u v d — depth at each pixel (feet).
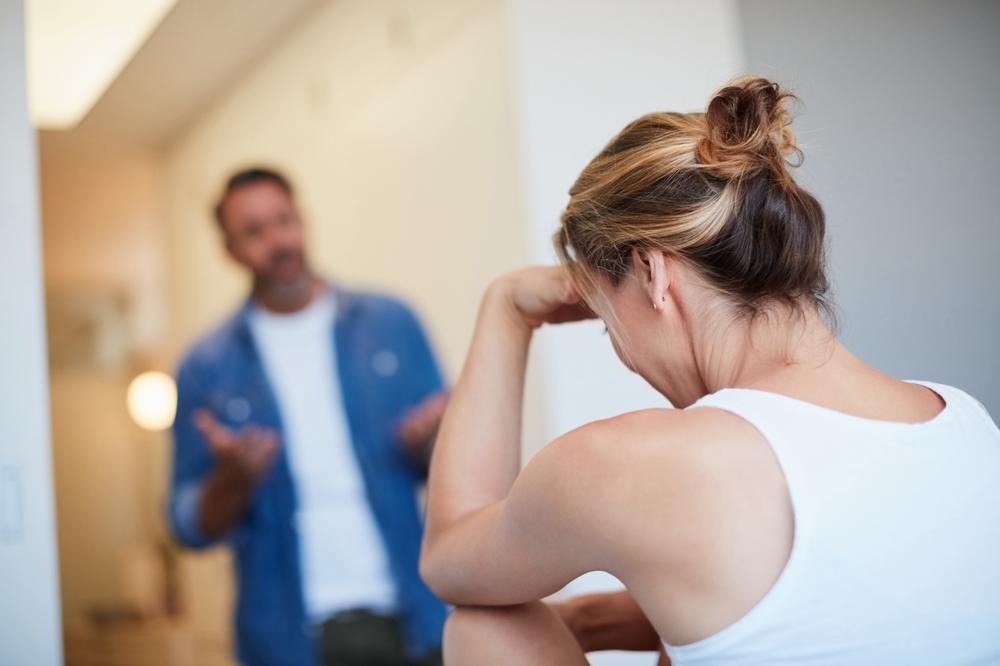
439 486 3.48
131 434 24.97
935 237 6.86
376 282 13.61
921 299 6.77
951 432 2.74
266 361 13.64
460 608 3.31
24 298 5.04
